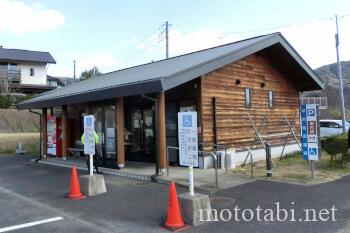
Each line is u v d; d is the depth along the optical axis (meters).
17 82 38.50
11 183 10.31
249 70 12.88
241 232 5.26
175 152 11.72
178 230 5.42
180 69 9.42
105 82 12.63
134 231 5.46
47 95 16.27
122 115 11.35
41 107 15.05
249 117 11.80
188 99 11.30
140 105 13.23
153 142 12.62
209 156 10.98
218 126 11.38
